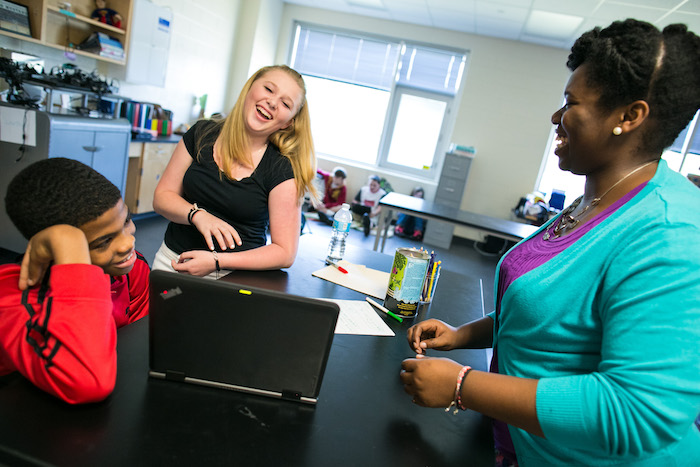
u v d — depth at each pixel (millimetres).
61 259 750
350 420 817
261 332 802
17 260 901
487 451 812
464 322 1354
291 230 1467
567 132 742
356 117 7301
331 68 7250
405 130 7168
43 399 734
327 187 6617
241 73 6723
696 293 542
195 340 809
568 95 728
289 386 828
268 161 1457
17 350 736
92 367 714
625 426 554
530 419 634
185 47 5594
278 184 1440
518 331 767
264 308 787
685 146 5793
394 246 5906
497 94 6570
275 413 799
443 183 6637
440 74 6859
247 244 1533
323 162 7211
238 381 829
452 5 5375
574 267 685
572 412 594
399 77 7020
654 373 542
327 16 7035
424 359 767
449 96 6926
